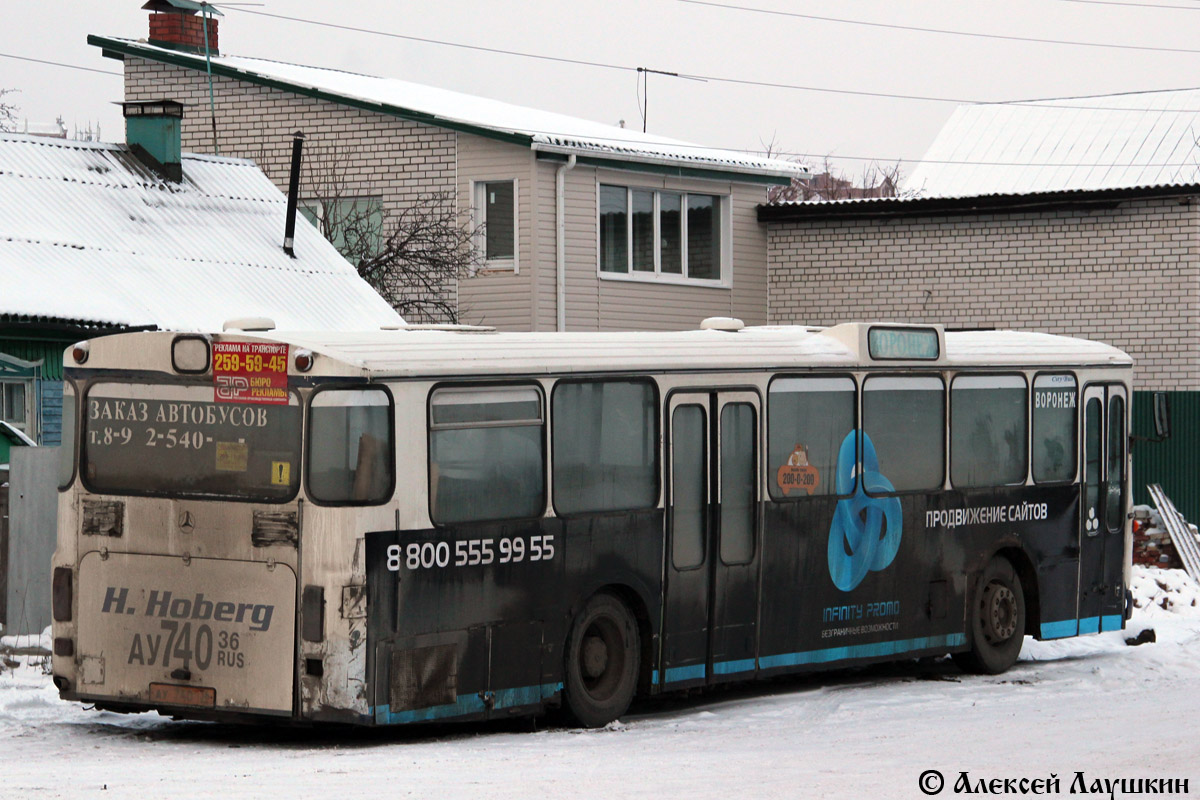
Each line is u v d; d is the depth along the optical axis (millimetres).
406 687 12805
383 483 12711
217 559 12961
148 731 13914
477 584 13375
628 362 14781
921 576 17812
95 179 25750
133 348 13453
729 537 15727
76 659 13531
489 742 13445
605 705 14508
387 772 11453
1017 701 16625
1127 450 20469
